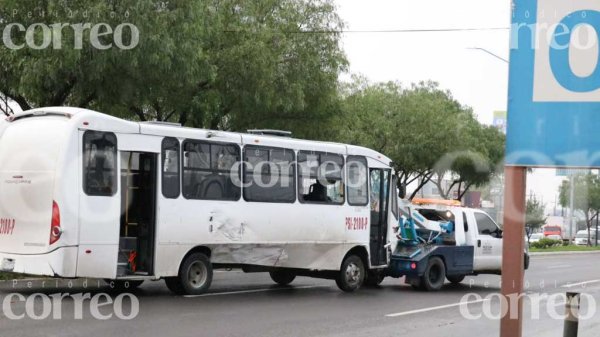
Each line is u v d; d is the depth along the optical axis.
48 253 12.67
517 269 6.72
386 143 39.75
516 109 6.86
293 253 16.12
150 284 16.48
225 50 22.58
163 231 13.86
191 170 14.35
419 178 42.72
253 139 15.37
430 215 19.55
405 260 18.17
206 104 22.98
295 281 19.58
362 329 11.95
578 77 6.69
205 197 14.53
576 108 6.69
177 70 18.84
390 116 39.59
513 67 6.89
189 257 14.54
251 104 23.94
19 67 17.30
